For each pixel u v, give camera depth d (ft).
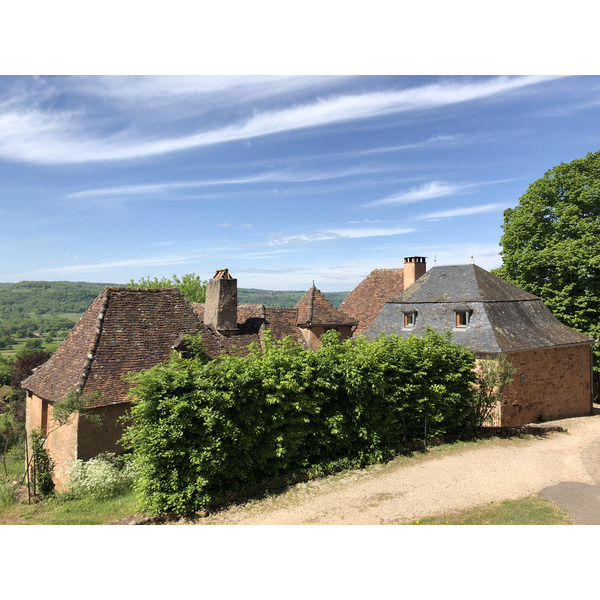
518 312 73.10
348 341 48.08
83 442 47.03
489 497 36.09
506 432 55.42
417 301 79.56
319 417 41.47
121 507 38.14
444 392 51.06
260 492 37.47
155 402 34.35
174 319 62.85
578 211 96.89
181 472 34.24
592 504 34.12
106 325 56.18
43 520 36.65
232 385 36.24
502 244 106.63
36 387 56.44
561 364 71.05
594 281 92.43
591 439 55.67
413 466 43.70
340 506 34.71
